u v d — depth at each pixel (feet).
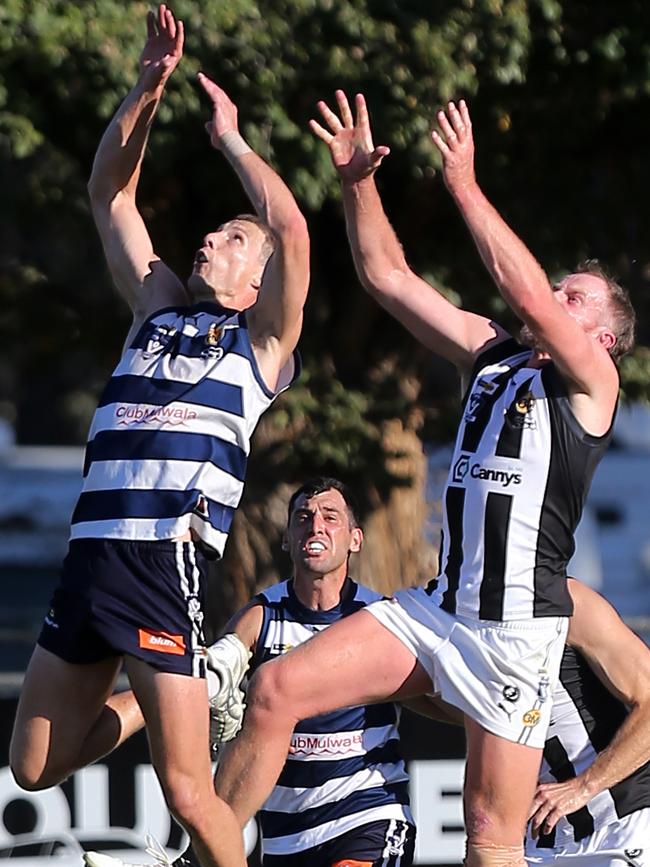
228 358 59.26
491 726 61.52
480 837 61.57
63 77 94.48
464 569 61.93
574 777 67.77
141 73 63.98
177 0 94.12
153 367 59.57
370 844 72.49
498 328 65.62
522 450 61.46
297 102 99.40
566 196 112.47
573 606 65.10
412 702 71.41
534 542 61.31
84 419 234.38
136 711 62.95
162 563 57.36
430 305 65.92
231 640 63.67
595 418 61.77
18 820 90.22
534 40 101.55
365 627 62.69
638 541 230.48
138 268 63.82
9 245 129.90
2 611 186.70
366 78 96.37
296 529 75.61
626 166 113.70
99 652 58.44
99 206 64.95
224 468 58.44
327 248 114.62
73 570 58.34
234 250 62.85
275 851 73.72
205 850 57.93
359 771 73.26
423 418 118.73
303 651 62.44
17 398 254.06
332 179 98.73
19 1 92.07
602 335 65.46
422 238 113.80
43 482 223.10
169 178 108.06
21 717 59.26
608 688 68.03
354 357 115.44
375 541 114.21
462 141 61.41
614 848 68.80
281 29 95.50
